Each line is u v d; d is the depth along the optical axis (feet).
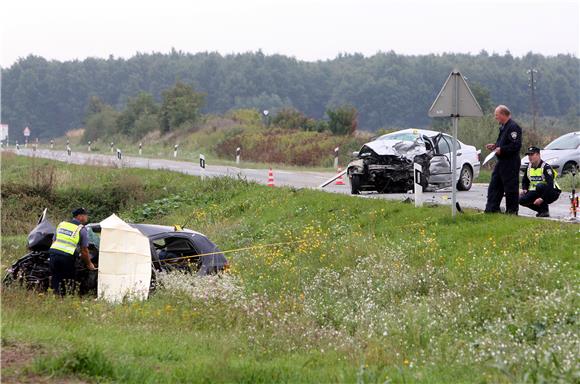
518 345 109.70
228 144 629.92
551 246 157.38
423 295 147.54
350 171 257.34
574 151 310.65
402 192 258.16
